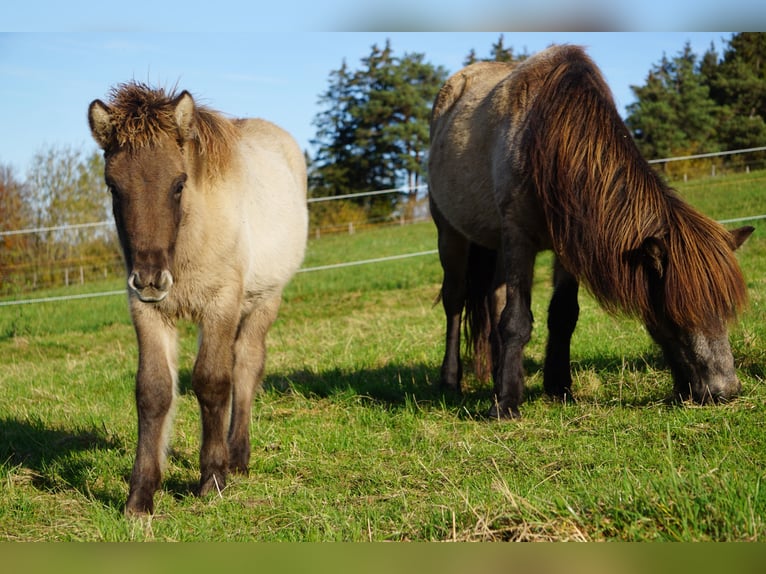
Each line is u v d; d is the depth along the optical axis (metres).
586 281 5.30
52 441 5.74
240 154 4.88
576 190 5.23
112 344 12.02
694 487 3.19
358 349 8.73
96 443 5.68
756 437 4.37
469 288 7.02
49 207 24.59
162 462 4.27
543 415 5.56
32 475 4.94
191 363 9.23
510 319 5.62
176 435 5.86
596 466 4.21
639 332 7.57
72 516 4.15
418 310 11.86
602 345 7.29
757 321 7.14
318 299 14.44
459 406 6.07
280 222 5.44
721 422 4.64
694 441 4.45
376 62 48.72
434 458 4.76
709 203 19.22
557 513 3.21
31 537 3.81
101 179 25.39
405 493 4.19
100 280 24.17
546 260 15.35
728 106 40.31
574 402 5.82
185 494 4.52
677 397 5.27
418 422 5.68
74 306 16.39
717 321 4.93
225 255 4.34
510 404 5.56
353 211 38.62
